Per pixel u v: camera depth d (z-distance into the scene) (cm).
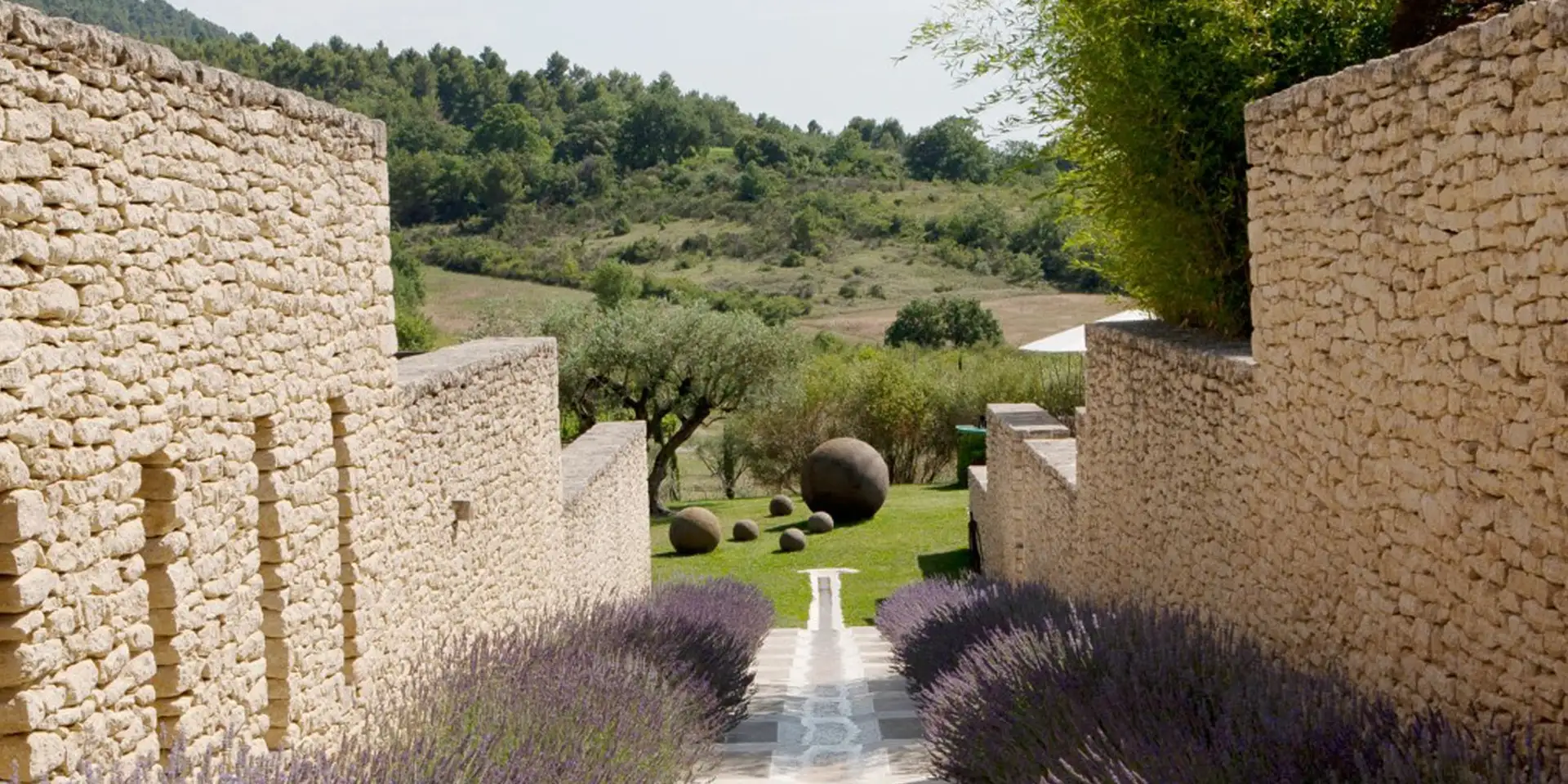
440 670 767
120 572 481
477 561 959
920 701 1007
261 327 607
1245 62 980
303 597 653
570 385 2694
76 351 449
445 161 7225
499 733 623
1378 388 612
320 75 8838
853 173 8238
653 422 2791
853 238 6919
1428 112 557
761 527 2656
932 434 3303
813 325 5409
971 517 2170
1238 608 820
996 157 8212
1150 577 1027
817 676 1320
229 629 569
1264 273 770
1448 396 543
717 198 7500
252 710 594
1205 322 1085
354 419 725
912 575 2158
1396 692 594
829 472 2645
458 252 6406
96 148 464
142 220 495
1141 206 1055
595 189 7675
